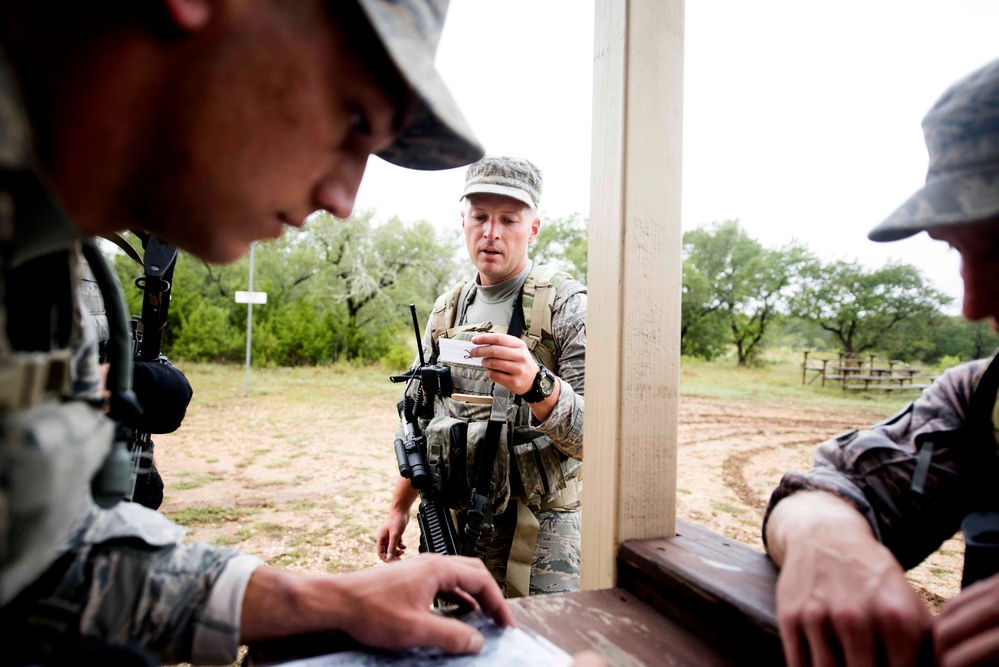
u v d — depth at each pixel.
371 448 7.71
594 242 1.01
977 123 0.62
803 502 0.75
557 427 1.64
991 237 0.62
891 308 21.89
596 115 1.01
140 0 0.44
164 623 0.71
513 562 1.77
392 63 0.52
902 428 0.82
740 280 24.17
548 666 0.67
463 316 2.13
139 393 1.53
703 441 9.46
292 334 17.30
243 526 4.76
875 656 0.52
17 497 0.43
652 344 0.95
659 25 0.98
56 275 0.54
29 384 0.45
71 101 0.46
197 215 0.53
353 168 0.59
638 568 0.86
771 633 0.63
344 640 0.74
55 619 0.65
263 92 0.49
